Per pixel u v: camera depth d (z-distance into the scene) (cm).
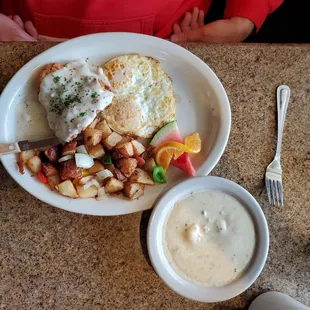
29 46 44
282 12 59
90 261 44
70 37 52
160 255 41
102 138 41
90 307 43
